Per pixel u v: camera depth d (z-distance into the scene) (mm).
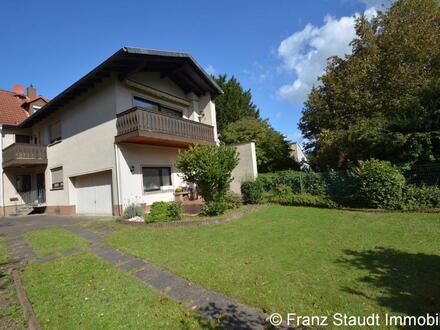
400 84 14648
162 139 12773
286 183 13898
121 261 5836
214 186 10336
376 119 12336
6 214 18406
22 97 23281
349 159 14328
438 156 10398
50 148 17812
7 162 17812
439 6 15312
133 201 12891
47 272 5387
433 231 6684
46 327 3398
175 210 9828
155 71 15508
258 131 23641
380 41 15828
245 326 3178
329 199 11523
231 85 33188
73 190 15977
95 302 3984
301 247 5957
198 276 4660
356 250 5582
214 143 16578
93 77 12859
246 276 4535
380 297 3635
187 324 3268
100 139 13586
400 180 9828
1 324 3545
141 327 3264
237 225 8641
